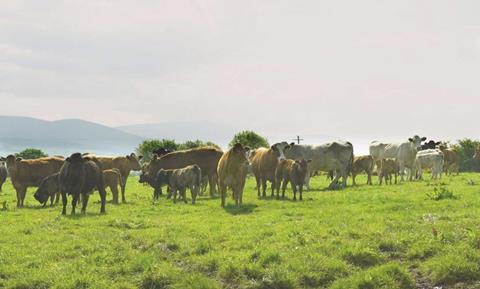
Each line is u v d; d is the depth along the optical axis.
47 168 24.53
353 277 11.33
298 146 29.75
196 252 12.90
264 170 24.33
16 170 23.41
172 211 19.80
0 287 10.87
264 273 11.49
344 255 12.37
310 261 11.92
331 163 29.22
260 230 14.73
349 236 13.84
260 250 12.53
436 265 11.77
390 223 15.05
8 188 34.78
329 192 25.62
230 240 13.81
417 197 21.66
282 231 14.57
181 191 23.06
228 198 24.27
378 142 40.66
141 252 12.84
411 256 12.48
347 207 19.14
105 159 29.34
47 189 22.66
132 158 30.19
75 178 18.75
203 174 26.53
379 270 11.55
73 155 18.75
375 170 41.75
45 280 11.05
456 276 11.46
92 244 13.58
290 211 18.52
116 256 12.40
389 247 12.96
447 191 21.08
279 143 27.05
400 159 35.06
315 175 43.97
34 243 13.91
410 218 15.95
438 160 34.38
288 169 22.64
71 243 13.77
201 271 11.88
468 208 17.83
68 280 10.97
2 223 17.33
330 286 11.20
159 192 26.19
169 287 11.03
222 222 16.55
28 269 11.68
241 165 20.45
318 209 18.91
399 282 11.28
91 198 25.56
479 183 28.80
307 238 13.50
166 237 14.27
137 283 11.20
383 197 21.78
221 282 11.38
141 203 22.83
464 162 53.94
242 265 11.73
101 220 17.22
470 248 12.41
